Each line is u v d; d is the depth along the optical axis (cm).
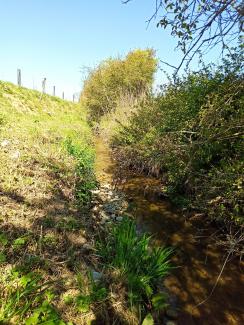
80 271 398
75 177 733
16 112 1619
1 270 350
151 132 983
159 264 435
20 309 302
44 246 422
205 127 582
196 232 621
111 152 1452
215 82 691
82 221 544
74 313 335
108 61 3053
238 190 552
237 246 537
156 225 651
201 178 666
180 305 405
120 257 429
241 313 402
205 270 489
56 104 2736
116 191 859
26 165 698
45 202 555
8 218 461
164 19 348
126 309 363
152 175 1039
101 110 2930
